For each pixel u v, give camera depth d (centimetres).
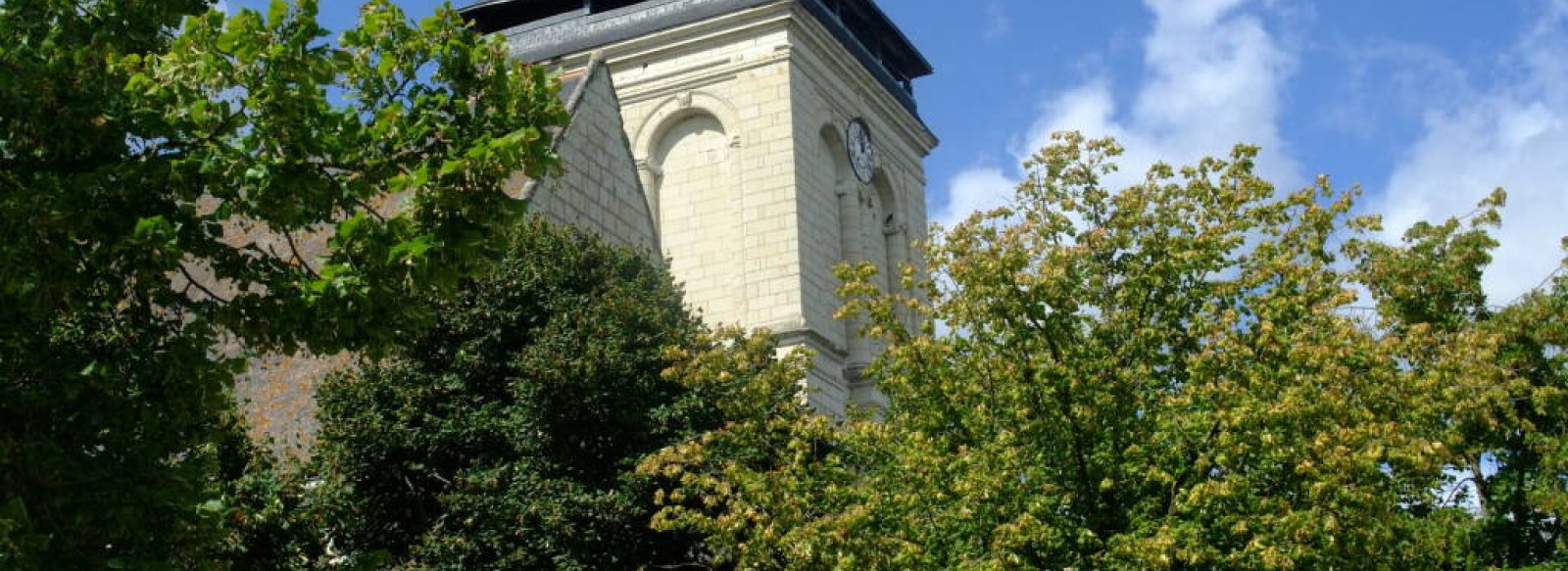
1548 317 2658
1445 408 2278
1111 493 2258
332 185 1605
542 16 5488
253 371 3550
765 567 2367
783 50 5062
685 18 5175
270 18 1549
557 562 2734
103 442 1634
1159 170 2419
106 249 1518
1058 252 2298
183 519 1634
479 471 2820
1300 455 2052
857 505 2230
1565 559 2581
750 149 5025
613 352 2895
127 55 1633
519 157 1570
